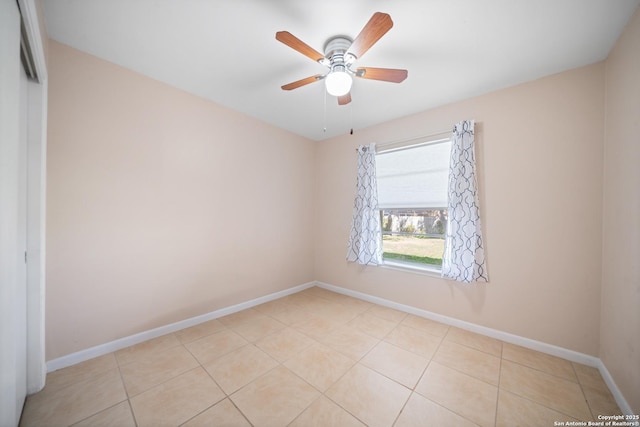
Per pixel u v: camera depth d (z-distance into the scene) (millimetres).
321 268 3812
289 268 3500
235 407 1442
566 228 1976
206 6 1423
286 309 2920
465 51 1789
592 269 1875
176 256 2361
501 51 1782
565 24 1517
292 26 1580
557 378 1721
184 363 1852
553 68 1964
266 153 3168
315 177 3887
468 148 2344
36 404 1437
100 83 1910
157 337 2221
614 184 1664
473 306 2393
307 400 1501
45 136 1575
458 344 2156
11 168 982
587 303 1891
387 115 2893
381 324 2527
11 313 993
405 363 1880
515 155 2195
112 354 1944
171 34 1656
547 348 2025
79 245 1831
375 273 3145
